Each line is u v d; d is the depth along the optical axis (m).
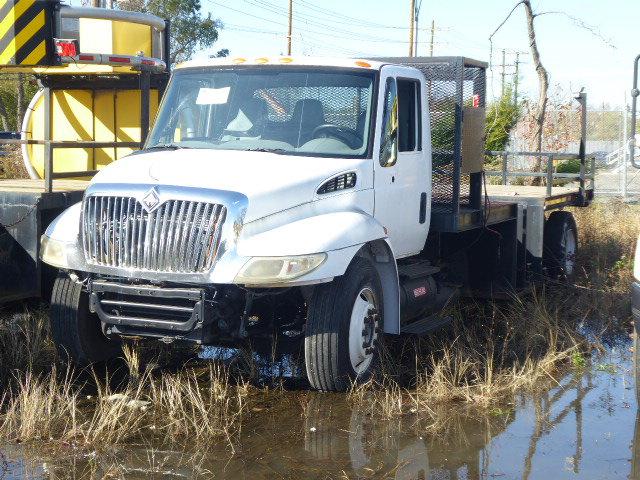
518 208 10.38
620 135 25.09
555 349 8.02
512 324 8.93
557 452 5.62
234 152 7.16
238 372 7.30
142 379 6.73
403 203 7.83
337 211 6.91
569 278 11.32
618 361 8.05
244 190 6.33
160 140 7.62
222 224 6.21
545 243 11.47
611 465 5.40
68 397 6.13
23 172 12.22
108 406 6.11
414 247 8.23
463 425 6.14
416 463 5.38
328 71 7.49
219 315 6.37
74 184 9.41
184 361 7.64
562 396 6.91
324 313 6.57
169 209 6.30
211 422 6.01
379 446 5.68
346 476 5.13
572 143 23.83
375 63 7.55
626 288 10.55
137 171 6.63
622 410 6.55
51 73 10.67
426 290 8.23
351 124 7.36
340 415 6.29
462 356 7.43
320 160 7.06
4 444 5.52
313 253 6.27
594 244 13.27
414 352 7.81
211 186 6.33
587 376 7.51
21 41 9.12
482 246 10.05
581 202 12.79
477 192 9.21
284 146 7.29
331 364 6.56
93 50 10.32
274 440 5.75
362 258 6.91
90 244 6.54
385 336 8.09
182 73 7.89
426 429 6.02
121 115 11.03
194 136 7.54
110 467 5.16
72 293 6.96
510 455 5.55
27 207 7.87
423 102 8.22
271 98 7.50
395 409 6.39
